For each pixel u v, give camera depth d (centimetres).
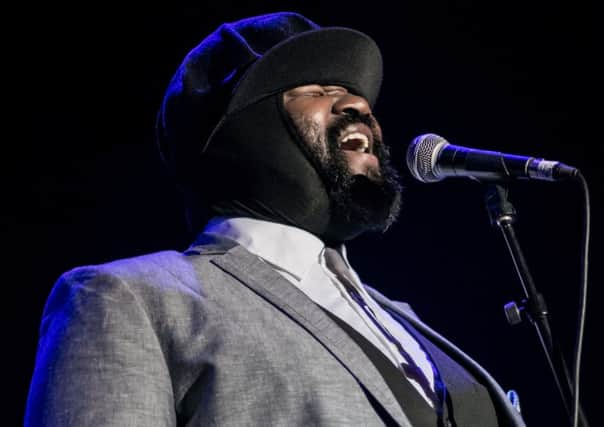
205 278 396
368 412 361
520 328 908
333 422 349
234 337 366
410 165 460
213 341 365
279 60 450
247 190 443
